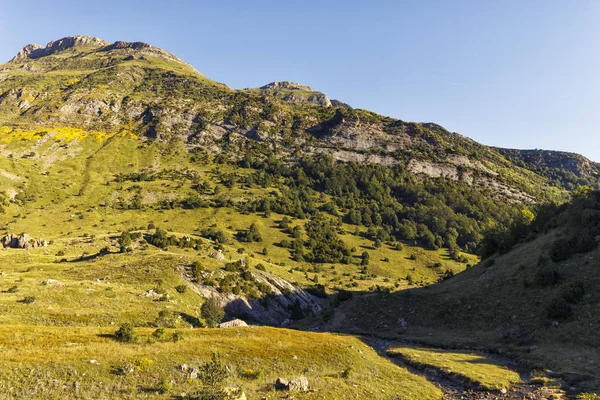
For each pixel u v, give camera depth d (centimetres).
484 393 2781
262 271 10438
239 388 2072
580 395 2573
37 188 19850
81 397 1934
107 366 2323
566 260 5462
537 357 3716
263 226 18300
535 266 5747
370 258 16750
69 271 7375
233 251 13612
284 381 2394
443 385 3070
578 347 3709
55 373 2123
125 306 5300
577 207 6512
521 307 5016
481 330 5031
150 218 17725
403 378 3089
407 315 6256
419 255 17712
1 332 2786
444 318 5747
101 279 6831
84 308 4919
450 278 8606
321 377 2739
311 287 11225
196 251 11294
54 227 15550
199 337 3422
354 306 7044
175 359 2620
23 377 2016
